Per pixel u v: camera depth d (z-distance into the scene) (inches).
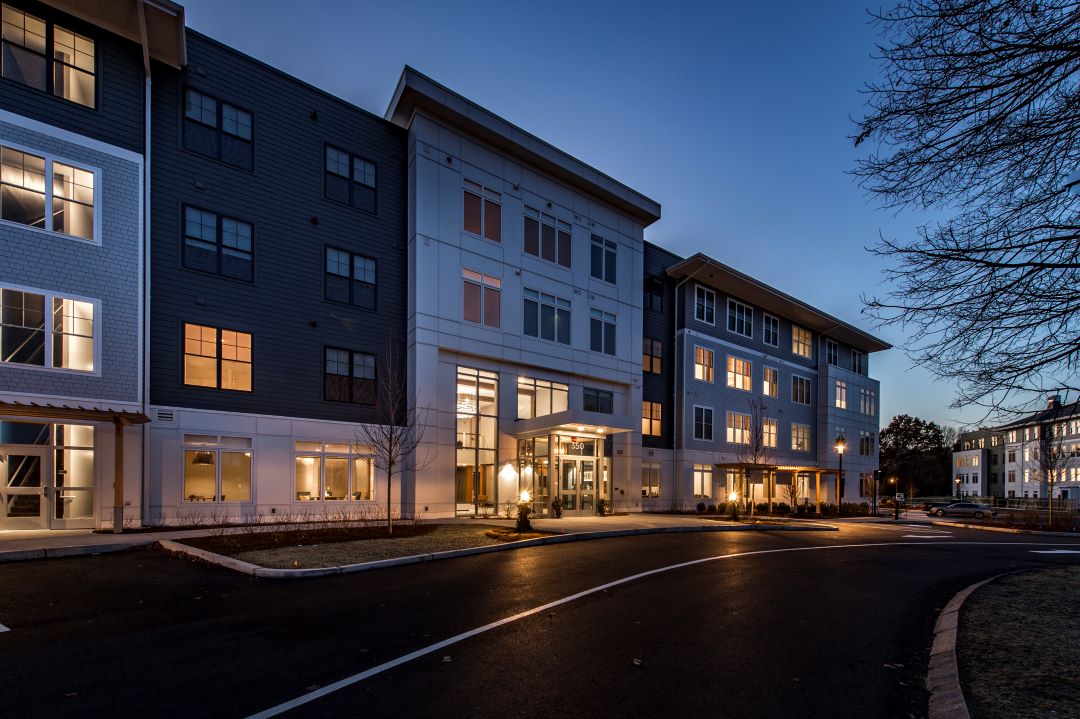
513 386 928.9
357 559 444.5
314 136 780.0
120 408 595.8
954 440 3742.6
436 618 292.4
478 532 636.1
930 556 613.0
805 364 1620.3
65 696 193.2
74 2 592.7
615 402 1096.2
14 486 546.6
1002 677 214.7
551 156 985.5
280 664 224.4
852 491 1705.2
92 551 471.2
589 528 710.5
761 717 185.3
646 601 340.5
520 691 201.3
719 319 1364.4
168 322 645.3
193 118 682.2
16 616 287.7
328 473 748.0
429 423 810.8
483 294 896.3
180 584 363.6
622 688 206.2
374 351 804.6
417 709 185.5
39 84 579.5
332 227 783.7
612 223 1117.1
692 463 1241.4
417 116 850.1
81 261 584.1
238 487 679.7
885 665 240.4
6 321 539.5
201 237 676.7
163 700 190.5
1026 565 565.3
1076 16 188.2
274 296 725.3
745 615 316.2
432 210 848.3
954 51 204.1
